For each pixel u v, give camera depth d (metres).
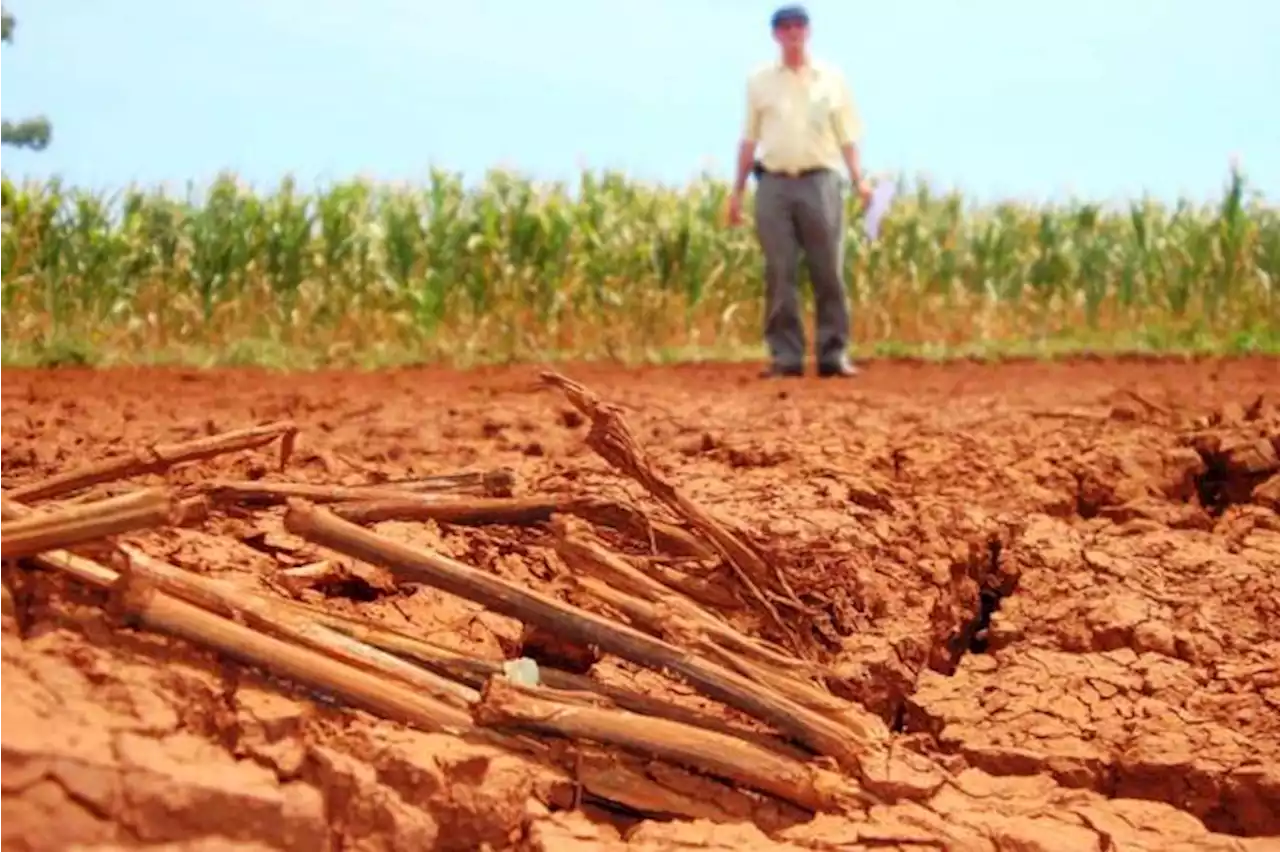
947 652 3.91
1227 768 3.25
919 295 12.17
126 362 9.88
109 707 2.56
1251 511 4.85
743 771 2.79
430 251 11.38
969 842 2.74
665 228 11.68
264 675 2.74
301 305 11.26
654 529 3.50
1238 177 11.77
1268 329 11.66
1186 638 3.82
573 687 3.04
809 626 3.55
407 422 6.00
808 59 9.00
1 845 2.29
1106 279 12.12
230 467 4.52
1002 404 6.87
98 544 2.88
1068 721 3.47
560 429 5.82
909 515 4.39
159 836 2.37
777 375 9.31
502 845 2.58
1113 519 4.84
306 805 2.46
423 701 2.76
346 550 2.93
